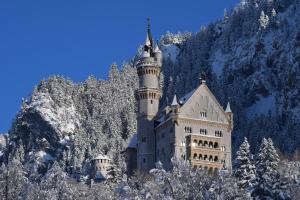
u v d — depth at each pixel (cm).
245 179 12362
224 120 19938
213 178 9131
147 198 8669
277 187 9331
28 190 11281
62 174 13388
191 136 19150
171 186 8712
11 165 11450
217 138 19525
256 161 13600
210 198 8550
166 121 19862
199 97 19962
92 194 13812
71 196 12975
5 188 11125
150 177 15525
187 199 8644
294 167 12138
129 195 8850
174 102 19712
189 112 19675
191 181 8819
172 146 19338
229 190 8575
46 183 12975
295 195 9506
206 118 19788
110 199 13300
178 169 8944
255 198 9106
